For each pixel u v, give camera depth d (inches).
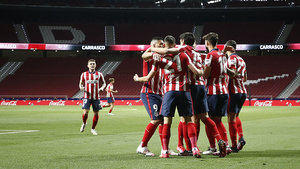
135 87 6003.9
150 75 775.7
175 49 750.5
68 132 1408.7
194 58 804.6
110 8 5940.0
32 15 6250.0
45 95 5826.8
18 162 706.2
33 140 1125.1
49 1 6210.6
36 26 6486.2
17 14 6166.3
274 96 5634.8
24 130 1492.4
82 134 1330.0
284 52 6820.9
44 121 2048.5
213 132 802.8
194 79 807.1
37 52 6633.9
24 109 3708.2
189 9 5954.7
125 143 1050.1
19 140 1123.3
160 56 748.6
